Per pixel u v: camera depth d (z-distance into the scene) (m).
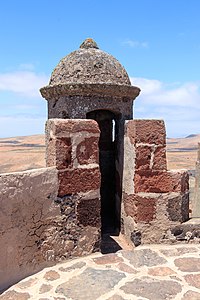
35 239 3.72
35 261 3.72
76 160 4.02
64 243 3.98
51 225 3.86
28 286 3.46
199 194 7.03
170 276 3.63
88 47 5.34
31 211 3.66
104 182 5.85
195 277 3.60
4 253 3.44
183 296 3.23
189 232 4.55
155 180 4.46
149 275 3.66
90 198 4.13
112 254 4.18
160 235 4.52
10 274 3.50
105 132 5.88
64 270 3.78
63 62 5.27
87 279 3.58
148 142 4.41
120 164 5.08
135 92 5.11
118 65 5.26
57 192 3.89
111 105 4.97
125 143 4.81
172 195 4.50
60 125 3.89
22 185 3.56
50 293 3.32
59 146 3.89
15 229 3.52
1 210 3.39
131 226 4.61
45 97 5.40
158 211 4.49
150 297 3.22
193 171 12.41
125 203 4.86
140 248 4.38
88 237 4.15
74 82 4.84
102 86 4.80
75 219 4.04
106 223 5.69
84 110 4.88
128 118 5.11
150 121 4.40
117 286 3.43
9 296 3.29
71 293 3.31
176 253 4.23
